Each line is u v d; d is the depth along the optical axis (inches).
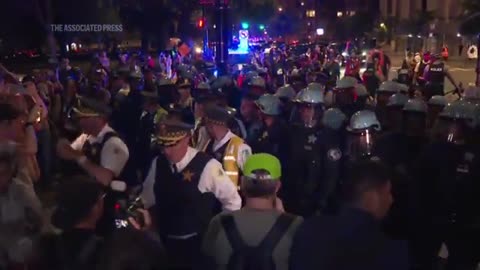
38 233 121.0
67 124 229.8
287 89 345.4
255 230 133.6
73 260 111.4
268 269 130.7
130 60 811.4
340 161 237.8
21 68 947.3
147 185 179.6
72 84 510.9
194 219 171.0
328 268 122.6
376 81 629.9
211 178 172.9
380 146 227.6
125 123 342.6
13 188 136.6
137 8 1771.7
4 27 1067.3
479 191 213.5
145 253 110.7
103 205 128.1
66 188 118.6
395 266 120.9
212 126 224.4
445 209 215.2
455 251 221.5
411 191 213.6
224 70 603.2
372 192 126.1
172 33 1754.4
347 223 124.9
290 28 3085.6
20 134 174.1
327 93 370.6
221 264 133.3
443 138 222.2
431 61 715.4
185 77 525.3
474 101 293.1
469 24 1298.0
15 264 118.7
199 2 597.6
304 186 243.8
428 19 2426.2
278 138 260.4
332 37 3176.7
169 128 171.2
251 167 138.7
